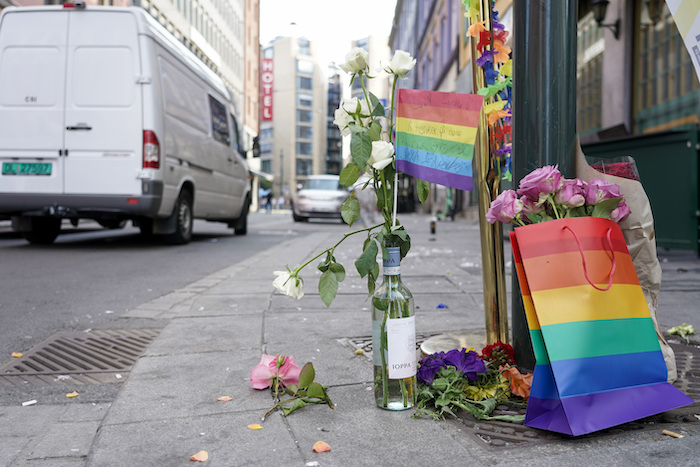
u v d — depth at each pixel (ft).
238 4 159.74
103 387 7.61
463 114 6.43
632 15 30.01
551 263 5.82
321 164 352.49
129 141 23.72
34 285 15.90
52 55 23.90
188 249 26.84
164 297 13.66
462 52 63.05
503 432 5.57
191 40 116.57
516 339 7.33
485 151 7.60
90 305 13.03
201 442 5.35
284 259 21.66
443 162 6.39
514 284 7.35
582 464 4.79
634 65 30.22
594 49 35.22
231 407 6.29
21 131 23.86
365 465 4.84
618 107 31.65
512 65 7.27
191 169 28.22
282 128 330.95
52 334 10.41
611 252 5.98
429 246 28.17
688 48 6.01
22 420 6.39
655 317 6.67
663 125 27.73
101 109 23.72
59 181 23.80
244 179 37.99
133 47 23.79
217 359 8.25
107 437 5.48
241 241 32.45
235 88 156.76
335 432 5.56
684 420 5.77
